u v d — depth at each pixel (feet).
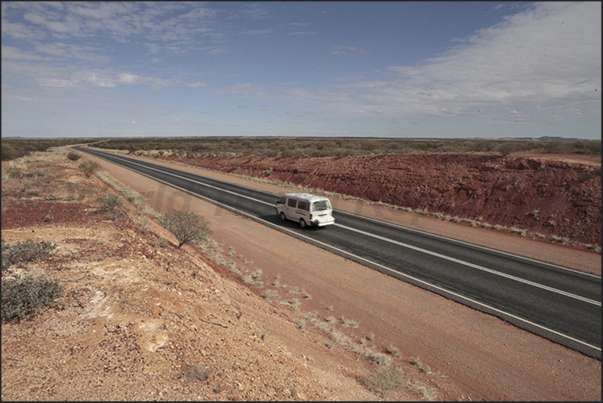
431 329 27.02
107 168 135.54
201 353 15.84
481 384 20.44
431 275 37.27
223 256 43.29
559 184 58.34
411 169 85.87
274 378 15.84
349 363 21.36
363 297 32.71
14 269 21.39
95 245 29.35
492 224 58.65
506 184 64.54
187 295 22.47
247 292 31.22
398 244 48.49
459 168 77.41
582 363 22.35
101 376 12.87
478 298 31.73
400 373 20.57
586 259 42.01
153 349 15.16
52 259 24.27
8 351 13.56
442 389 19.62
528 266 39.75
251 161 146.72
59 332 15.47
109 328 16.19
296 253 45.01
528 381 20.74
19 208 42.27
